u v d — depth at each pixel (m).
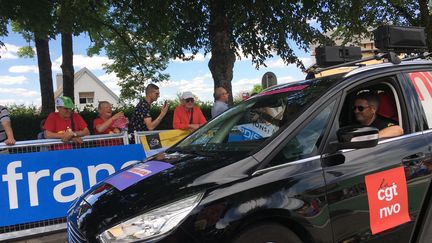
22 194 5.27
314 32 13.66
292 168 2.92
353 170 3.08
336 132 3.18
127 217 2.68
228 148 3.35
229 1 11.50
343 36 18.80
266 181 2.80
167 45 15.09
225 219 2.61
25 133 13.24
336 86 3.39
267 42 13.91
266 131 3.32
